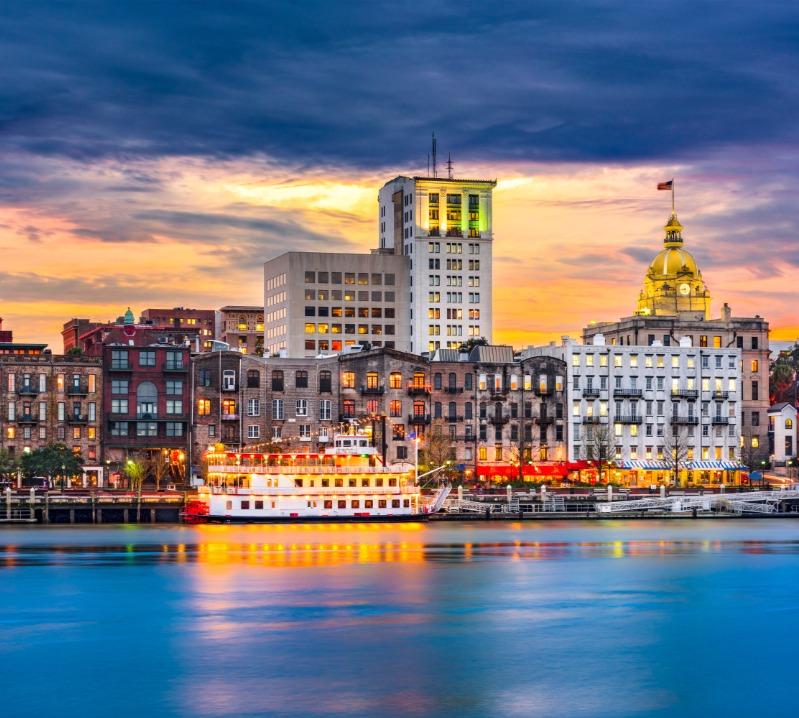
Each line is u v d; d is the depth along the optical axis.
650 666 101.25
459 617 119.38
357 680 96.44
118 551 164.75
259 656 103.50
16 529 195.62
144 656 103.44
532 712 89.25
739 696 93.38
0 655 103.94
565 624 116.50
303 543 174.75
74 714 88.38
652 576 145.12
